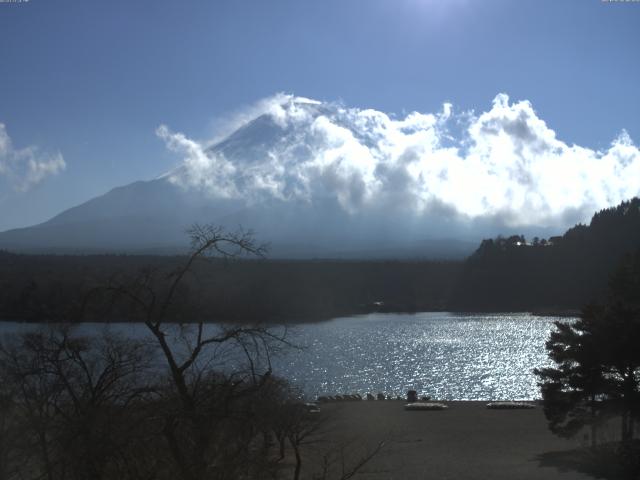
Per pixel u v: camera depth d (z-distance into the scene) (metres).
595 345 35.00
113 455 16.55
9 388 17.72
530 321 186.88
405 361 105.88
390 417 51.06
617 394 35.25
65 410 17.64
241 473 18.64
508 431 45.34
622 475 32.50
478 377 90.06
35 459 17.56
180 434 16.89
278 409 25.59
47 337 19.64
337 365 98.75
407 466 35.00
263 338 18.25
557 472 33.50
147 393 17.53
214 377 17.64
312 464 34.12
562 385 36.62
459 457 37.47
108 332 20.06
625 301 38.88
